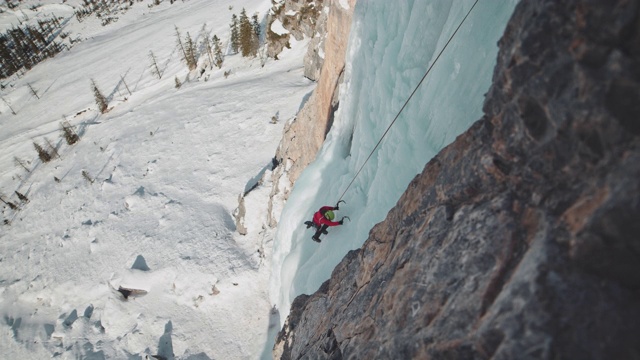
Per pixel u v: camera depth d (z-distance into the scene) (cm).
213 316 2542
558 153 283
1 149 6725
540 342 243
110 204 3884
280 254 1538
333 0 1361
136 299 2808
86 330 2778
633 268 236
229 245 2878
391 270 493
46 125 7200
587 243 246
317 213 943
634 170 225
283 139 2883
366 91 987
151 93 6825
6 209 4694
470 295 322
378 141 877
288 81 5031
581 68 248
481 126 394
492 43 496
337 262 885
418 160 666
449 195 421
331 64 1495
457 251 363
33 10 15325
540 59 277
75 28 13200
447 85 595
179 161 4197
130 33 11025
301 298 977
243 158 3916
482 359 282
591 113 247
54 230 4034
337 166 1235
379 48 923
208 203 3478
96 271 3203
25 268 3659
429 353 333
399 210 554
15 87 9900
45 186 4834
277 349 1029
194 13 10100
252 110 4528
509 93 316
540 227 293
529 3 285
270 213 2581
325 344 610
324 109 1664
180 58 7606
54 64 10600
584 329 238
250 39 6209
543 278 259
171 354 2450
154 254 3059
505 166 345
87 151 5247
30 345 2864
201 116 4828
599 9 234
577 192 273
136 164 4397
